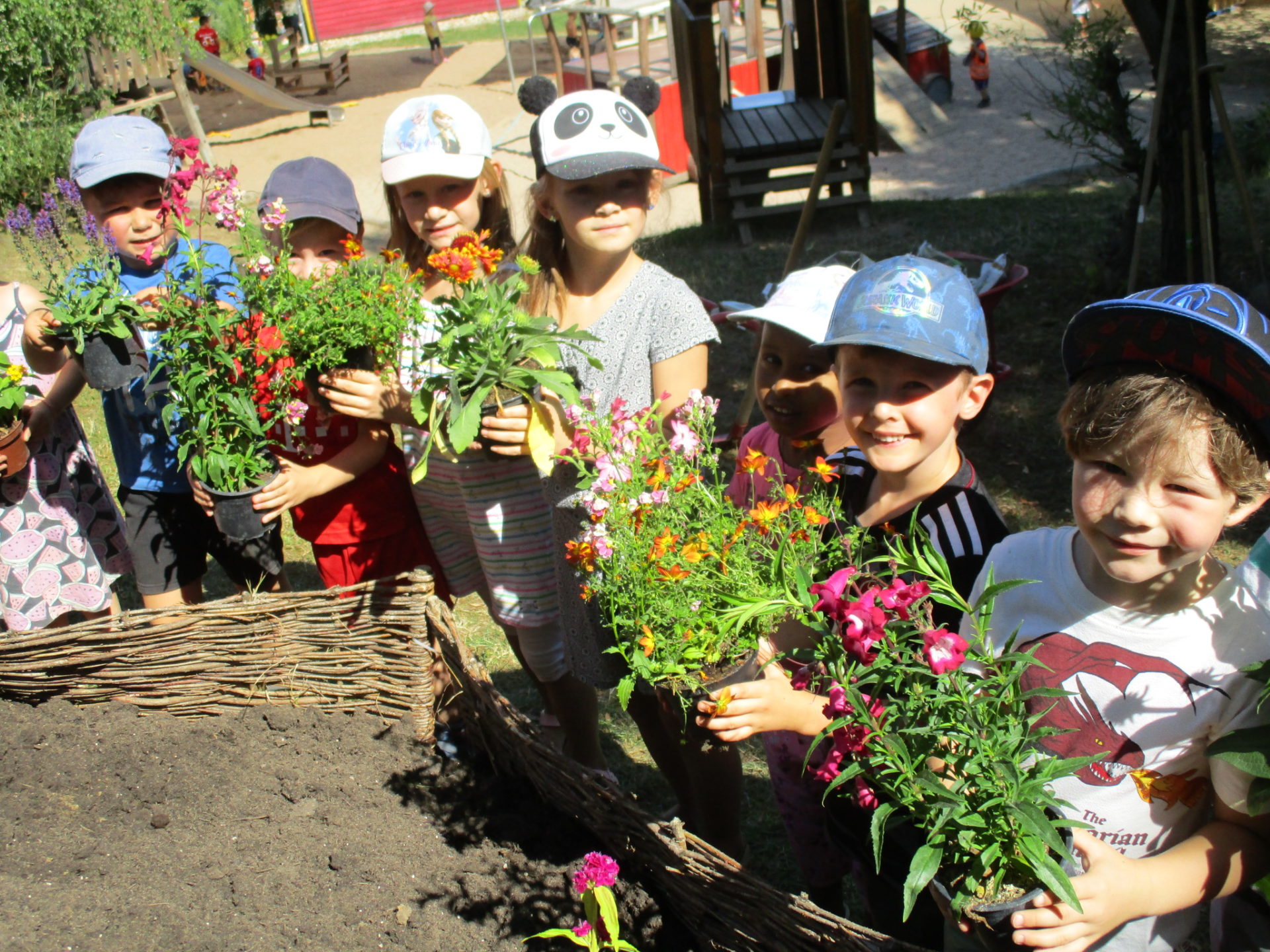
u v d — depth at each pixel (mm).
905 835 1738
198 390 2738
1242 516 1491
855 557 1858
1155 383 1427
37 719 2932
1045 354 6371
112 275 2799
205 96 23297
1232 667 1560
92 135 2939
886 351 1836
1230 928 1817
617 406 2096
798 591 1723
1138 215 6293
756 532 1880
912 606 1475
